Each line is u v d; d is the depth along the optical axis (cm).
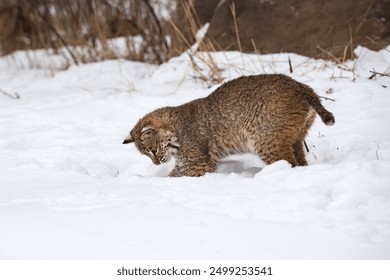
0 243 611
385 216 644
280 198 677
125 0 1750
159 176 958
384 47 1247
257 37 1365
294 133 842
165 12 1734
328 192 709
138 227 633
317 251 574
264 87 852
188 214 662
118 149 1008
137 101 1247
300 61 1286
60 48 1802
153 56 1656
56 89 1502
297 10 1322
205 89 1251
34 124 1187
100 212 681
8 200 750
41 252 590
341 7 1287
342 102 1070
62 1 1830
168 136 926
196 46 1462
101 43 1694
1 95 1465
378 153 820
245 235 607
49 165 935
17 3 1934
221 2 1437
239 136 880
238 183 755
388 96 1062
